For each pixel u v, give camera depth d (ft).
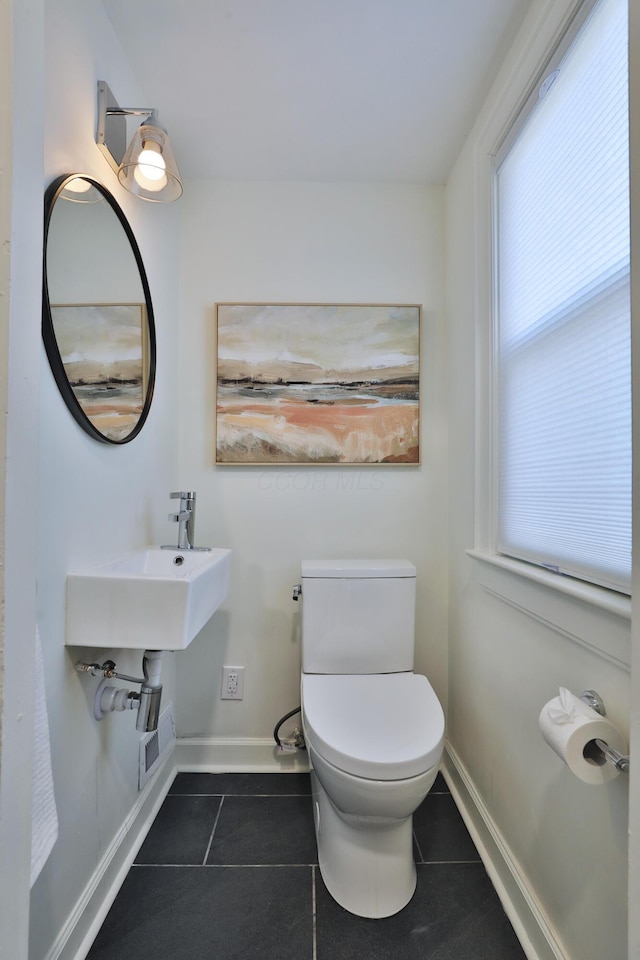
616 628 2.58
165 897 3.78
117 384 3.95
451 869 4.07
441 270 5.83
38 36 2.00
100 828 3.66
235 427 5.64
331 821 3.95
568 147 3.32
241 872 4.04
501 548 4.42
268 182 5.79
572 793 2.98
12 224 1.86
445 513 5.78
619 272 2.77
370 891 3.66
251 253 5.76
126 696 3.59
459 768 5.09
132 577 3.23
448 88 4.46
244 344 5.65
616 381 2.80
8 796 1.87
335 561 5.42
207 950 3.37
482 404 4.74
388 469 5.79
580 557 3.16
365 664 5.05
